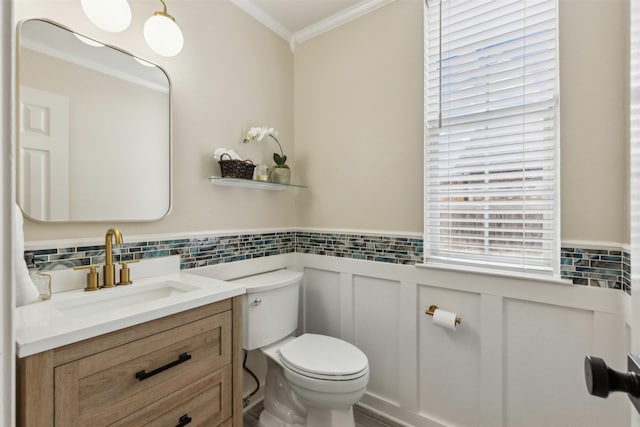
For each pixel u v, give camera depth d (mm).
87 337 796
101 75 1238
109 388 851
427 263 1619
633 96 495
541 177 1333
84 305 1079
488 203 1467
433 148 1626
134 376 905
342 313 1894
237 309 1227
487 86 1463
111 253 1194
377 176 1772
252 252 1833
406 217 1668
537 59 1334
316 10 1862
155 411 956
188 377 1049
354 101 1863
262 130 1750
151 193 1377
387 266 1722
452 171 1567
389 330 1724
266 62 1947
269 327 1568
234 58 1755
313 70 2051
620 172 1137
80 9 1190
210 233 1617
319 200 2014
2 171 385
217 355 1149
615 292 1148
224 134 1693
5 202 387
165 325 982
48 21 1108
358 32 1853
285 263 2041
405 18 1680
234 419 1208
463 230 1543
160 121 1413
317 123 2027
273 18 1938
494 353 1398
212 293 1121
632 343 478
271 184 1795
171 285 1319
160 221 1417
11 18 398
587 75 1195
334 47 1952
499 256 1446
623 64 1130
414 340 1623
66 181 1140
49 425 739
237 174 1591
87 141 1194
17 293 822
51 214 1102
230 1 1731
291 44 2105
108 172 1249
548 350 1290
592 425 1201
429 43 1633
